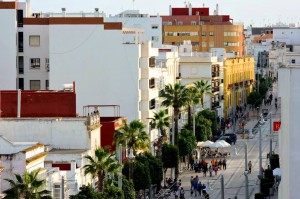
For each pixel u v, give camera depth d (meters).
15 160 106.19
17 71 197.25
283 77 73.50
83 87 190.88
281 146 79.38
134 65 189.12
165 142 183.88
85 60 191.00
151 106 196.75
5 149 114.75
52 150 136.00
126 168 148.12
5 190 97.31
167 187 170.88
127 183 135.62
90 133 139.38
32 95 149.62
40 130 139.50
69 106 149.62
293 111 72.38
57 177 115.62
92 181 133.12
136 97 189.38
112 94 190.00
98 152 119.44
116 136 147.88
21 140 139.62
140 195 155.50
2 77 196.38
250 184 178.88
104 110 188.62
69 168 124.38
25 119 139.75
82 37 190.88
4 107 149.75
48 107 149.50
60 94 149.50
